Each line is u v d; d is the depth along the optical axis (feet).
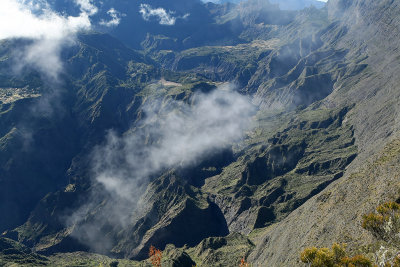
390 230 206.18
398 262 165.68
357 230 274.77
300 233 385.50
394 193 276.82
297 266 310.65
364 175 357.61
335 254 190.70
